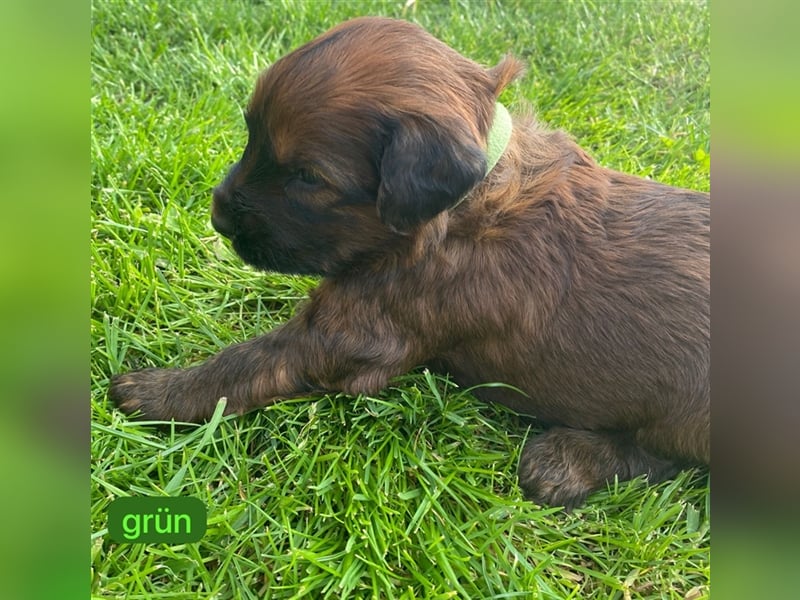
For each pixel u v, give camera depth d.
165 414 0.31
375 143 0.26
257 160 0.27
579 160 0.31
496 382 0.31
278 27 0.54
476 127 0.27
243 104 0.47
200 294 0.36
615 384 0.30
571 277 0.29
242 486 0.29
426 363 0.32
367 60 0.26
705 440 0.29
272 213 0.27
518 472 0.31
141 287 0.35
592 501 0.31
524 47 0.55
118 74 0.47
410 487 0.30
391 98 0.25
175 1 0.53
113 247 0.36
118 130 0.42
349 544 0.27
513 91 0.50
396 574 0.27
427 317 0.30
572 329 0.29
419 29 0.27
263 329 0.35
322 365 0.30
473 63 0.28
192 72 0.49
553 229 0.29
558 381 0.30
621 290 0.29
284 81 0.26
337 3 0.55
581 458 0.31
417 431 0.31
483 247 0.29
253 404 0.31
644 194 0.30
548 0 0.59
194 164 0.42
